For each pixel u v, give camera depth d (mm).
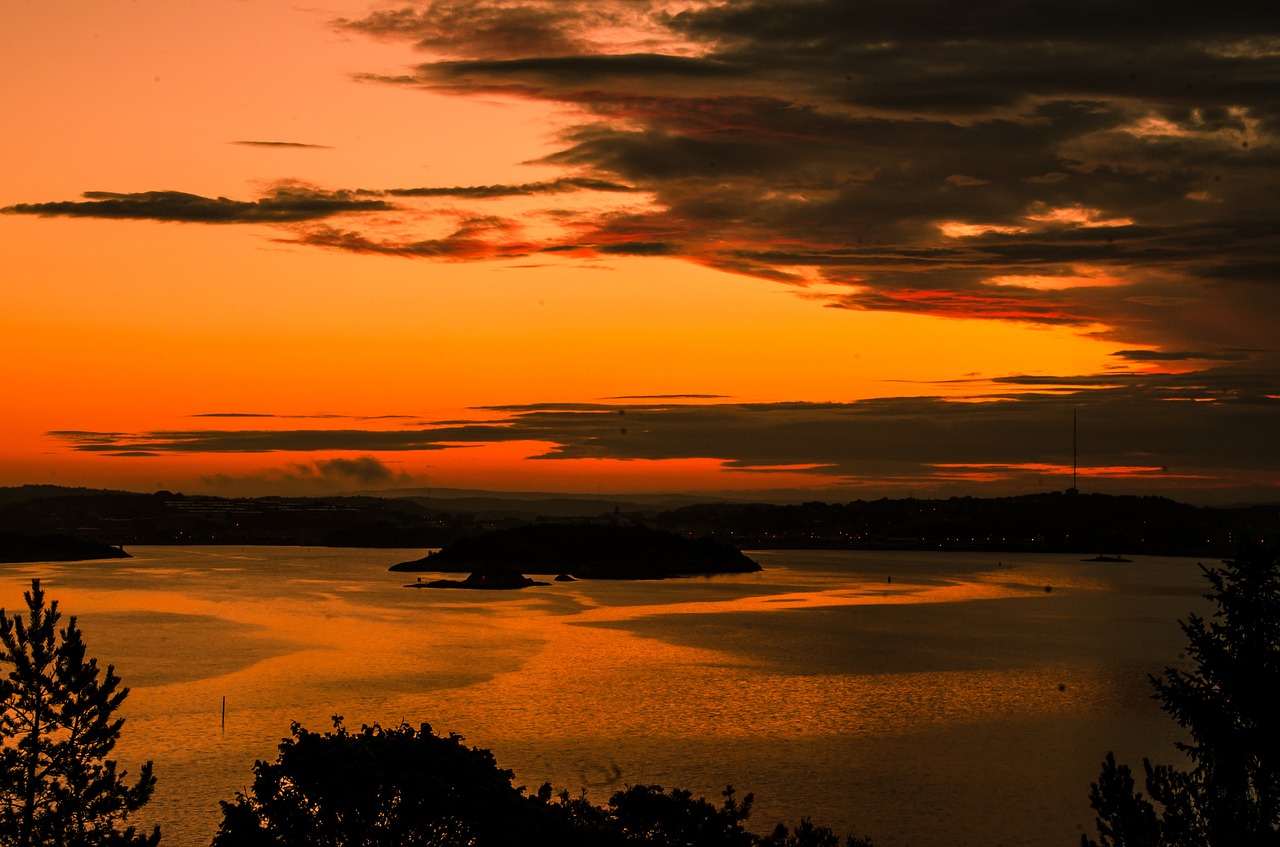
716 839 27922
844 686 82250
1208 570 23453
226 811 24062
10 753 28453
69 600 166500
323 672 86375
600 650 103250
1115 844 22844
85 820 28812
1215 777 21922
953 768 57625
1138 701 76875
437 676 84875
